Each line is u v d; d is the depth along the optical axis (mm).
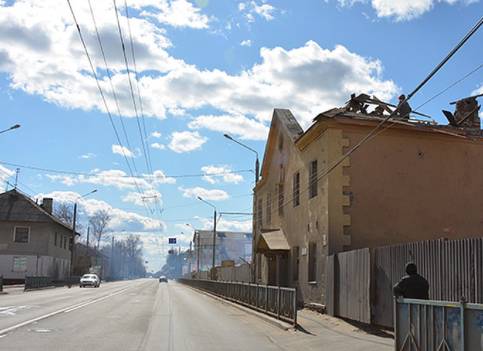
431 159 22609
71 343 12227
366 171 21953
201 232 113312
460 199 22547
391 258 14969
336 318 18750
